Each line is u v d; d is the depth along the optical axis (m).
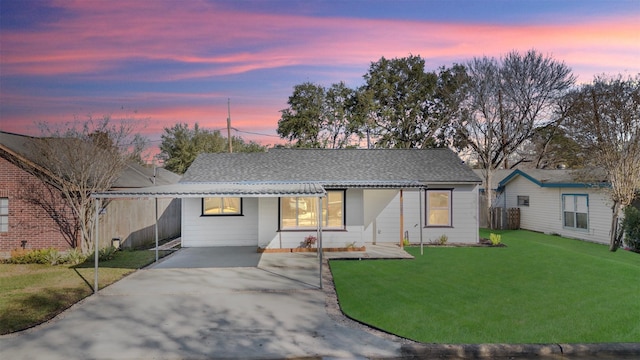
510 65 30.95
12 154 15.12
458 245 16.92
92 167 15.55
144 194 10.03
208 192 10.31
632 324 7.39
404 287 10.13
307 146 36.91
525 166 41.84
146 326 7.46
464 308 8.40
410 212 17.72
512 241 18.34
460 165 19.23
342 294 9.54
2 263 14.05
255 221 17.73
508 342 6.62
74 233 15.28
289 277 11.41
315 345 6.59
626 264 12.18
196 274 11.84
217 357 6.15
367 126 37.34
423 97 37.84
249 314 8.15
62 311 8.41
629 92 16.44
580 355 6.39
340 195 15.84
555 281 10.48
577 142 20.66
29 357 6.12
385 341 6.74
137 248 18.20
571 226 20.44
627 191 15.77
